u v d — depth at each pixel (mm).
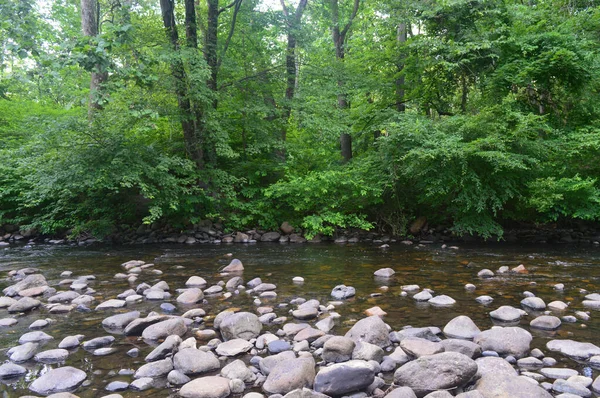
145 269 7129
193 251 9398
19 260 8211
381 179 11328
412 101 13516
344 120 12570
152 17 11492
